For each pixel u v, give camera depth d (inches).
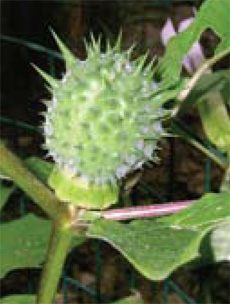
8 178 10.4
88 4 31.7
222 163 14.2
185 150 37.1
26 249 13.5
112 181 9.9
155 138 9.7
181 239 9.5
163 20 39.2
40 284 10.6
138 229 9.7
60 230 10.2
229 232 13.3
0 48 41.9
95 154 9.4
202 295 23.5
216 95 14.1
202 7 11.5
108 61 9.6
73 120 9.4
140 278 22.3
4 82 41.5
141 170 11.7
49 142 9.7
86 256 32.5
